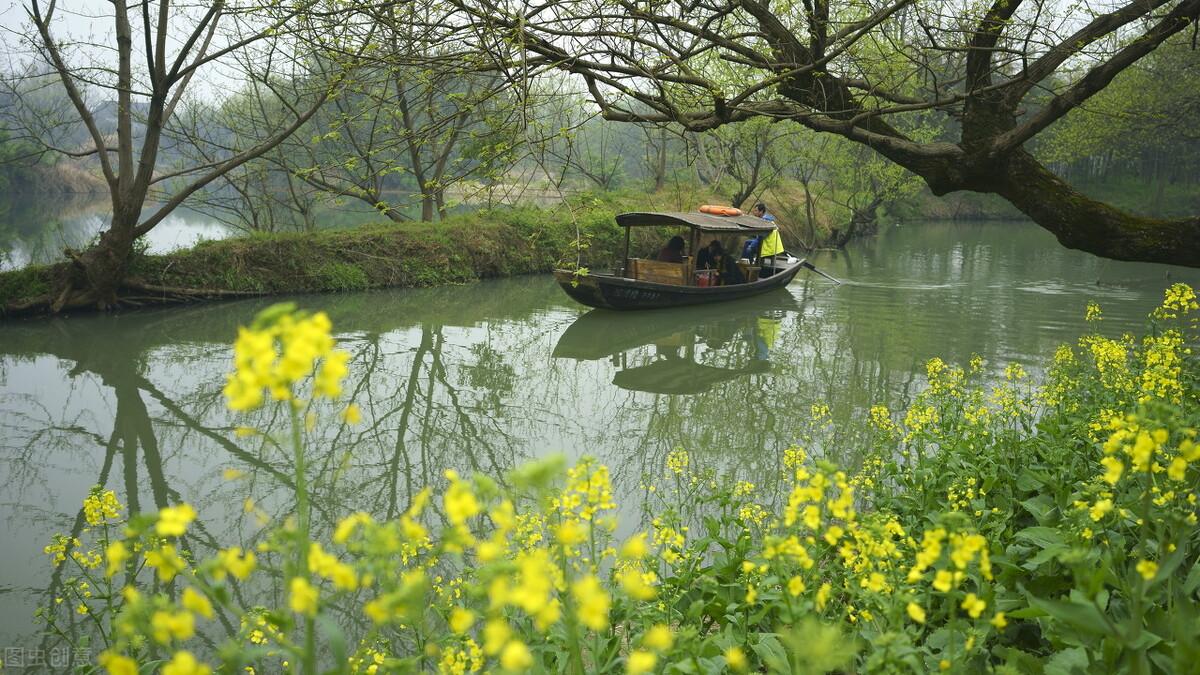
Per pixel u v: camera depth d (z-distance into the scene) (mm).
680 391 12258
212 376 12750
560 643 3365
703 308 19469
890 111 7098
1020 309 18344
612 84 6938
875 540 3049
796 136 29766
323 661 4961
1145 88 26531
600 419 10773
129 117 17109
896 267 27438
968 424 6188
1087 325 16109
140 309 18188
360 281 21781
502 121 7316
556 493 2691
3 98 19891
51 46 15578
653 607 3756
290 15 7090
